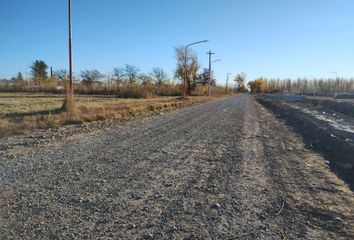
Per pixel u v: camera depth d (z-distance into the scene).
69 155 11.38
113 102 43.12
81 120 21.64
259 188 8.20
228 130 19.16
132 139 15.13
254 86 182.62
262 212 6.60
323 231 5.84
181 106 42.88
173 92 84.50
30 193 7.30
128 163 10.37
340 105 40.09
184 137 16.11
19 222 5.78
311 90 127.69
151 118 25.59
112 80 84.00
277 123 25.16
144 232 5.52
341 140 14.57
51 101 41.06
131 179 8.62
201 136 16.55
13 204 6.62
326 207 7.07
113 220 5.97
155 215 6.27
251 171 9.86
